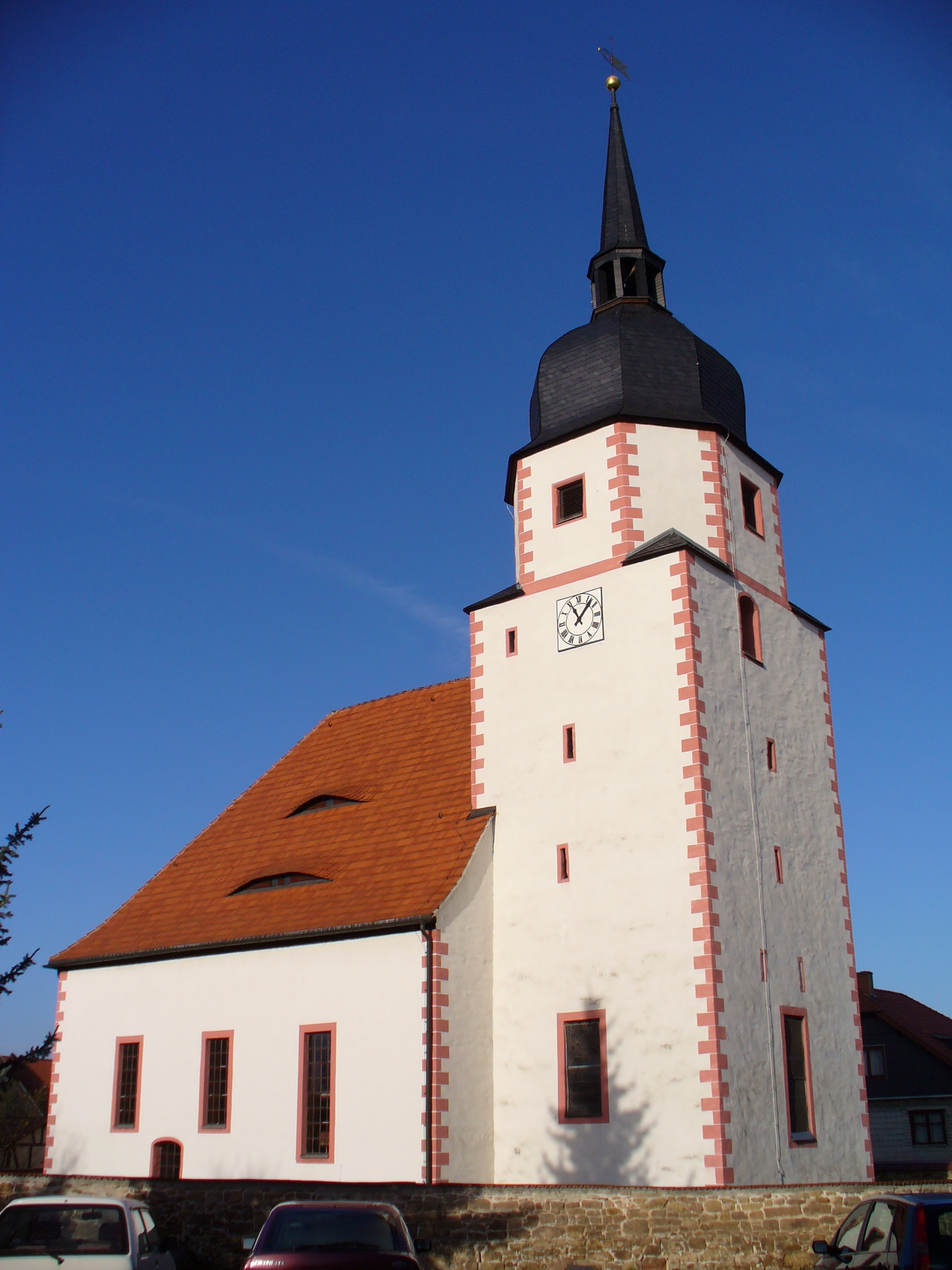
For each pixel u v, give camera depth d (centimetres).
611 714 2594
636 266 3083
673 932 2367
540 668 2741
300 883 2942
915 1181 2514
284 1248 1409
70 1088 3073
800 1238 1909
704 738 2477
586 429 2811
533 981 2538
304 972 2691
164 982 2967
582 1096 2411
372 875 2784
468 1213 2091
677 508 2744
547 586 2788
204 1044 2825
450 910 2547
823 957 2619
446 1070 2445
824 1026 2550
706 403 2864
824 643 2998
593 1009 2431
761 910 2478
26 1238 1553
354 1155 2477
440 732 3262
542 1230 2028
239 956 2830
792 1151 2345
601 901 2486
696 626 2555
